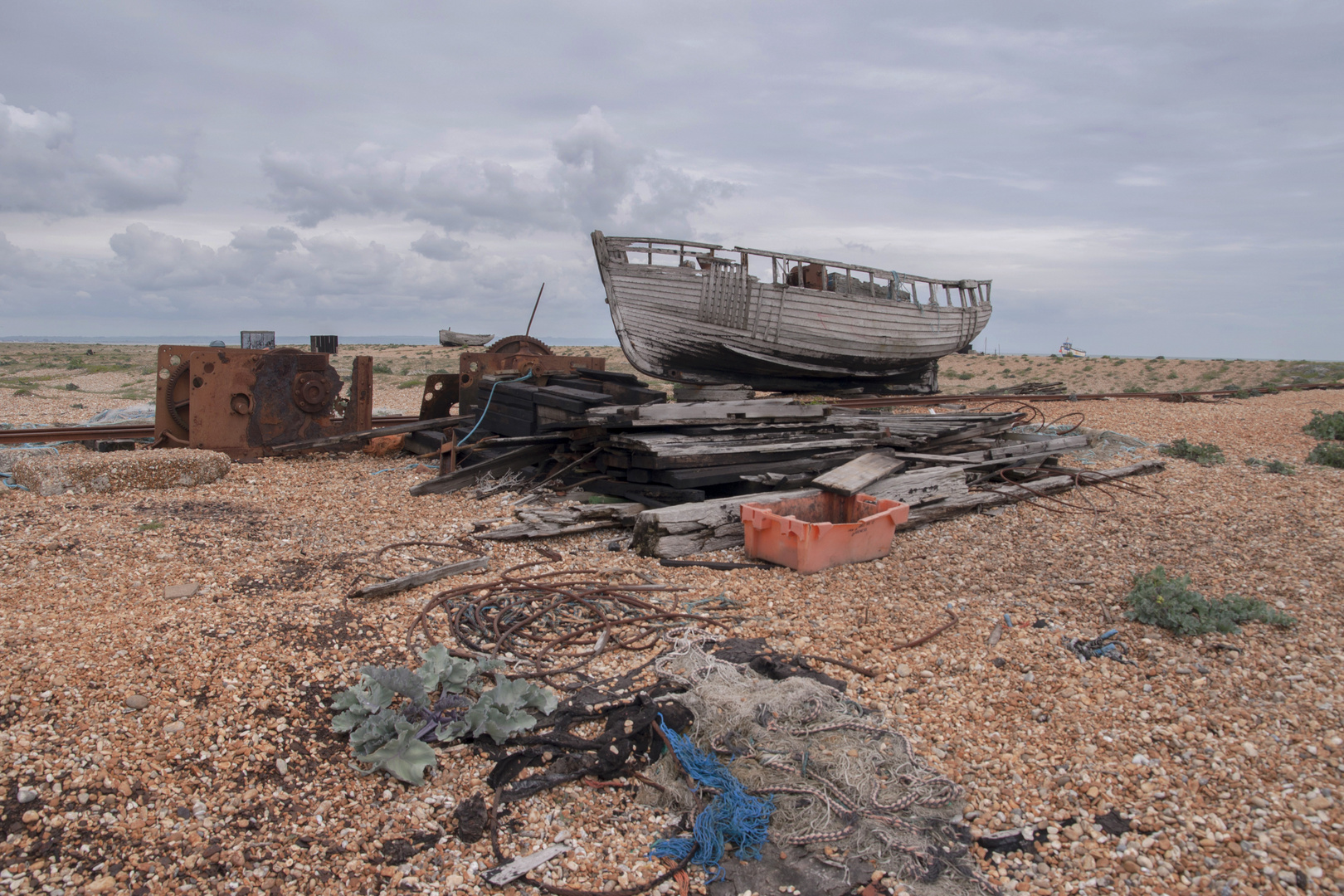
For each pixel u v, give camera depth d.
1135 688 4.57
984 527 8.20
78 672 4.11
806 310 16.31
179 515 7.55
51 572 5.71
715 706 4.11
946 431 10.62
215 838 3.14
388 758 3.59
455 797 3.52
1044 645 5.14
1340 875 3.03
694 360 16.44
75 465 8.48
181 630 4.73
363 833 3.26
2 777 3.25
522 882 3.06
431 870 3.09
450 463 10.12
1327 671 4.73
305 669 4.41
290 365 11.29
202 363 10.68
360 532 7.47
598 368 13.42
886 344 18.23
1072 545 7.55
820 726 3.99
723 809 3.43
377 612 5.33
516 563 6.64
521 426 10.23
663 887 3.08
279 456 11.34
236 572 5.99
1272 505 9.16
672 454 7.82
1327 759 3.81
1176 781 3.66
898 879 3.12
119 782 3.33
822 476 7.85
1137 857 3.17
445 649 4.41
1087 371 43.06
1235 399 22.22
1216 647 5.07
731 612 5.66
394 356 51.00
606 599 5.73
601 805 3.54
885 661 4.90
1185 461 11.96
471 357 12.75
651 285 15.46
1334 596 6.07
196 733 3.72
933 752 3.93
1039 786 3.66
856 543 6.81
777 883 3.12
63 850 2.97
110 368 34.34
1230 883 3.02
